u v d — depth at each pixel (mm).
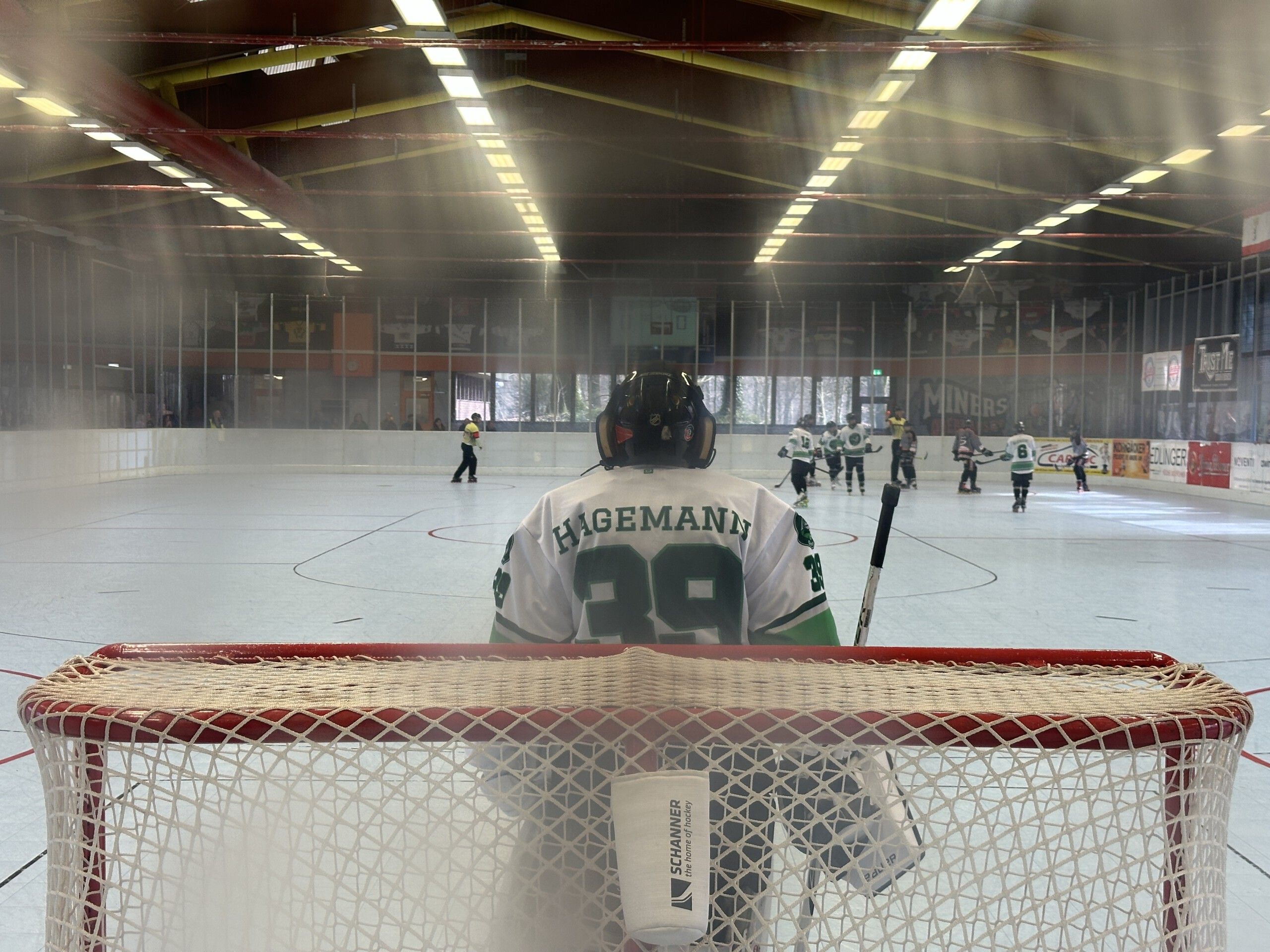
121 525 14500
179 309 30328
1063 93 15930
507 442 30781
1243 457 21578
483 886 1206
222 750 1181
